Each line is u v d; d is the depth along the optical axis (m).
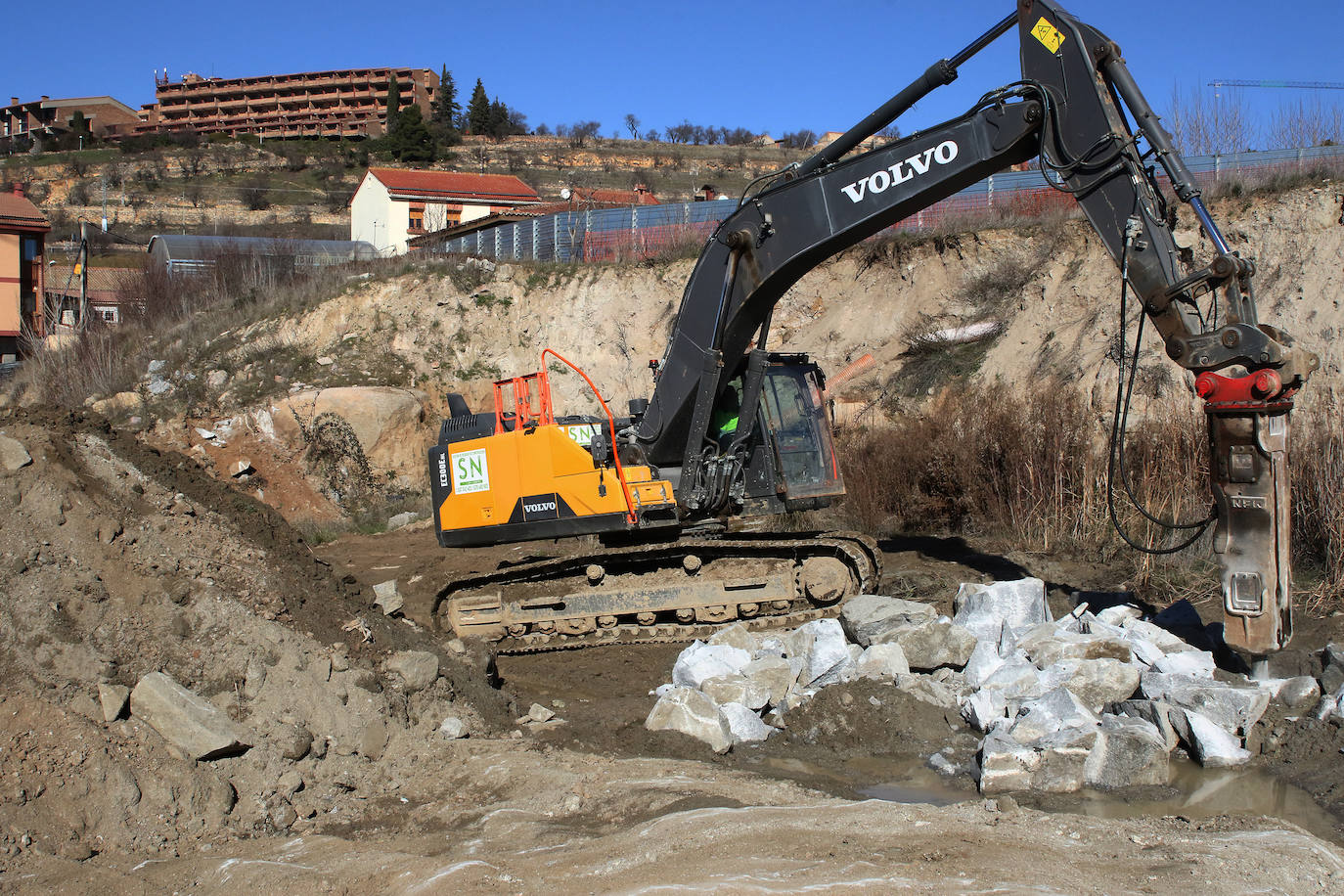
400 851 4.95
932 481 12.91
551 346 21.52
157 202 69.06
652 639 9.70
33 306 33.66
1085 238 15.55
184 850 5.02
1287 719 6.35
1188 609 8.17
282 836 5.25
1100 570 10.16
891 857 4.56
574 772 5.89
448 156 87.69
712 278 8.55
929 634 7.48
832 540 9.75
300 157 84.50
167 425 19.95
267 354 21.34
